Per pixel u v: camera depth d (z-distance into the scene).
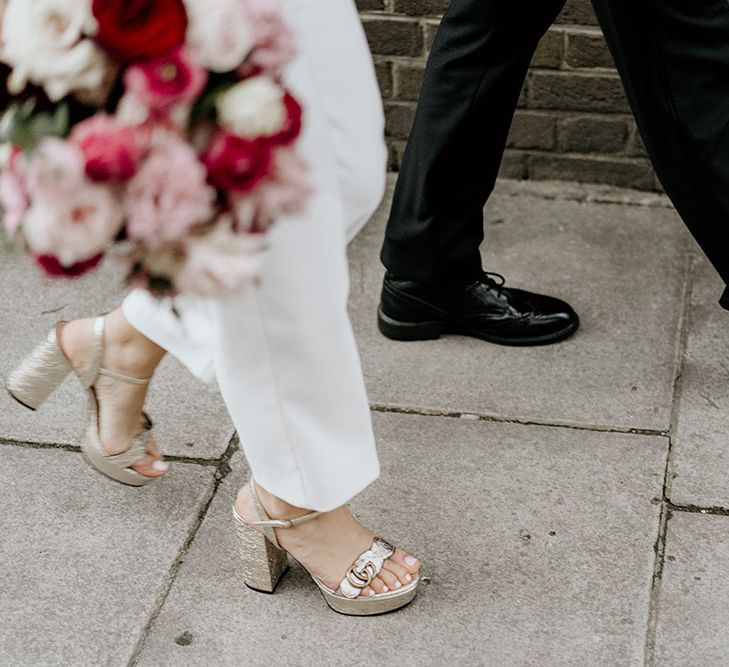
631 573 1.93
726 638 1.82
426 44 2.82
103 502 2.12
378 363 2.44
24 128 1.16
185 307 1.64
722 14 1.93
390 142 3.03
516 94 2.18
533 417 2.27
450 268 2.38
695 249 2.72
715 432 2.21
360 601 1.87
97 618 1.91
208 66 1.14
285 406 1.62
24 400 1.99
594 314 2.53
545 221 2.86
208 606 1.93
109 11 1.08
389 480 2.14
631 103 2.09
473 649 1.83
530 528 2.03
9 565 2.00
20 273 2.70
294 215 1.27
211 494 2.13
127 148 1.11
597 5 2.00
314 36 1.45
